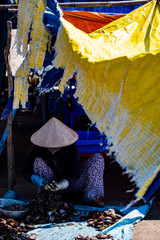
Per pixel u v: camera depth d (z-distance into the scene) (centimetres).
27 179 376
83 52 291
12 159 443
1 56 652
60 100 620
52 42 344
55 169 372
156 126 210
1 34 639
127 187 461
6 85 877
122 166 223
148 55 227
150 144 210
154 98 217
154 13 392
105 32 383
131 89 230
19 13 372
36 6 336
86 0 591
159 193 429
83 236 319
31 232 330
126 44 354
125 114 232
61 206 370
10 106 421
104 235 312
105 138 268
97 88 261
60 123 377
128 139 225
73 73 294
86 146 471
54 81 394
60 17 328
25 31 359
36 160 368
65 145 361
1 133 676
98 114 258
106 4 437
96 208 382
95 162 383
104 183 476
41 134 371
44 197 366
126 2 442
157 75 218
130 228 331
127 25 386
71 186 389
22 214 358
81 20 489
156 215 370
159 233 327
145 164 208
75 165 374
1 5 410
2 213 356
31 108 808
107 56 288
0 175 509
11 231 321
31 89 693
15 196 409
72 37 312
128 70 235
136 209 364
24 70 371
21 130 714
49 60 369
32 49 349
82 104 276
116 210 374
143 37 357
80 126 612
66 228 338
